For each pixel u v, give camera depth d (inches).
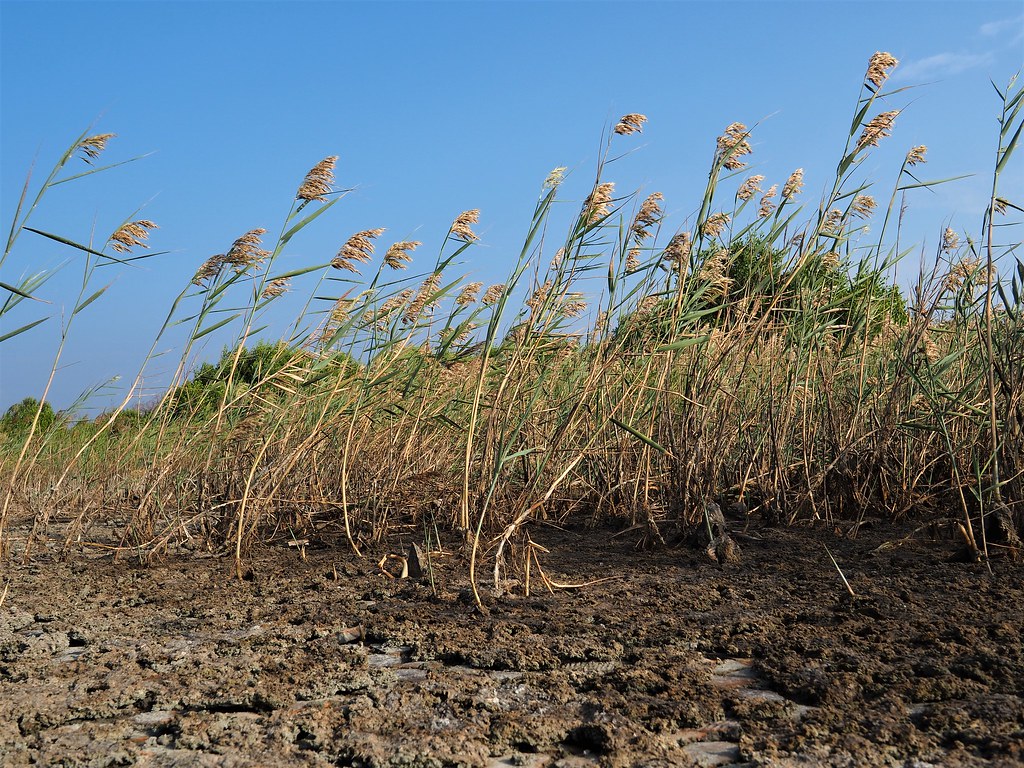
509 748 90.5
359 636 133.3
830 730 90.4
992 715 91.5
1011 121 169.0
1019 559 162.2
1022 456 175.5
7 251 150.0
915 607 136.2
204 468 223.3
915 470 211.3
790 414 218.2
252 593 168.1
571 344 213.3
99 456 270.1
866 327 219.9
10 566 200.8
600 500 220.2
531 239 176.4
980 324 203.0
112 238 178.1
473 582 149.6
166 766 87.2
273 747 91.7
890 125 189.2
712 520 190.9
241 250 191.2
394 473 226.5
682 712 96.6
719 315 209.3
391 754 87.7
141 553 201.2
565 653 120.3
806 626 129.4
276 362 227.8
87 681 114.1
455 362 214.5
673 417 202.8
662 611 142.5
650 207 181.5
